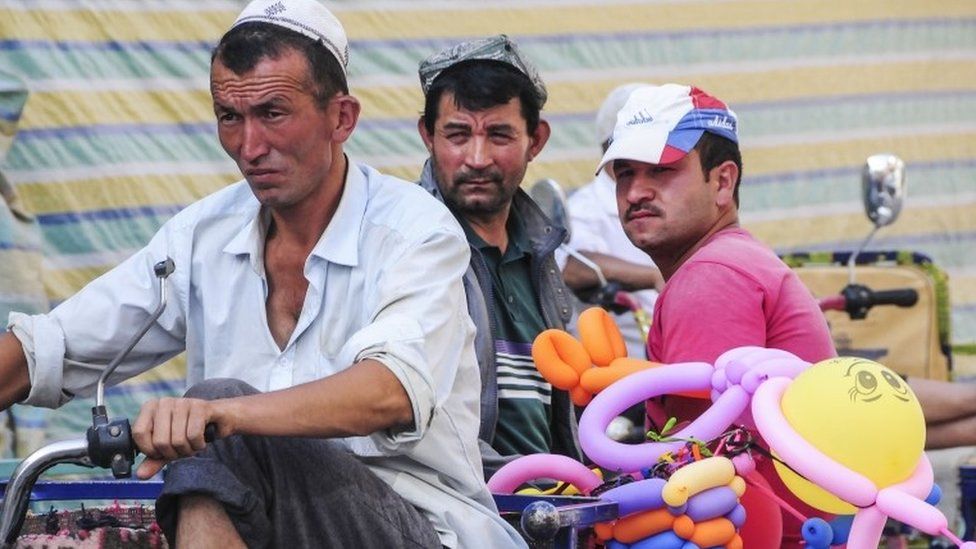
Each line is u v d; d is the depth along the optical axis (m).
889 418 9.55
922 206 24.12
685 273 11.76
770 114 23.41
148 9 19.39
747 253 11.88
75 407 18.41
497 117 13.62
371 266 10.52
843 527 10.39
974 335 24.09
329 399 9.12
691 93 12.27
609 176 19.19
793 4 23.55
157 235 11.16
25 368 10.90
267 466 9.17
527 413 13.18
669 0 22.78
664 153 12.04
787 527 11.53
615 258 17.97
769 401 9.90
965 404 16.83
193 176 19.45
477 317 12.94
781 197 23.41
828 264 18.62
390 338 9.56
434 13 21.34
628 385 10.82
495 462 12.37
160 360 11.33
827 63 23.70
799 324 11.74
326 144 10.45
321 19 10.45
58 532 9.86
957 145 24.36
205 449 9.10
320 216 10.66
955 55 24.42
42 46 18.77
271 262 10.76
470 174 13.58
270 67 10.13
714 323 11.45
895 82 24.08
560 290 14.05
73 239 18.70
